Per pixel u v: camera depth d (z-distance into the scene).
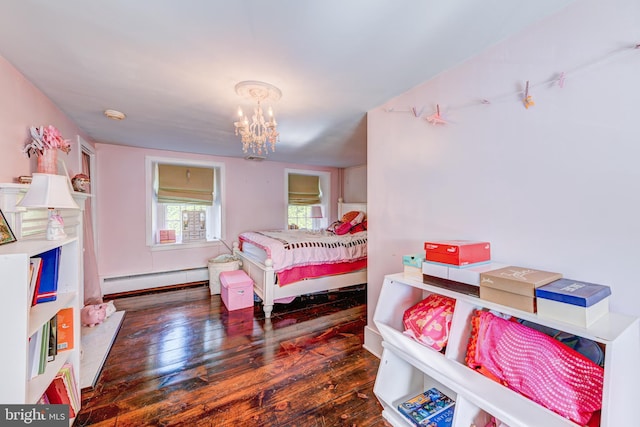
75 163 2.57
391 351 1.45
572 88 1.06
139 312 2.89
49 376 1.21
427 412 1.32
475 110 1.41
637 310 0.92
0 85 1.40
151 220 3.73
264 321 2.69
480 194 1.39
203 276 4.10
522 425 0.85
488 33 1.22
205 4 1.03
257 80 1.68
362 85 1.74
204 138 3.11
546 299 0.89
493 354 1.06
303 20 1.13
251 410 1.49
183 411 1.47
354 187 5.27
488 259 1.29
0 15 1.09
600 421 0.76
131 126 2.65
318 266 3.16
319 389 1.67
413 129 1.79
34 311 1.22
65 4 1.04
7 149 1.45
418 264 1.40
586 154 1.03
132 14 1.09
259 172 4.60
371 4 1.03
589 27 1.01
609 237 0.98
